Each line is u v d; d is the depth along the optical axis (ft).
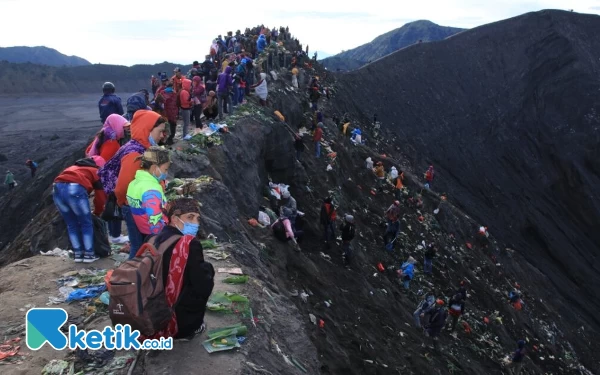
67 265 20.99
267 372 14.82
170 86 42.06
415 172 152.87
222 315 16.67
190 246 13.20
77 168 20.72
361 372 32.99
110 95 28.30
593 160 206.18
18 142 182.19
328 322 36.22
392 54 226.99
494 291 84.89
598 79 234.58
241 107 57.36
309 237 54.13
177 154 36.22
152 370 13.38
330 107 122.31
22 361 14.35
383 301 50.19
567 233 185.57
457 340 57.00
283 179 59.82
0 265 33.76
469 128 216.74
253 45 85.10
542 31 256.32
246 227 38.09
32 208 83.46
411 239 77.00
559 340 88.94
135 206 15.92
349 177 81.46
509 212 184.14
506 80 240.32
